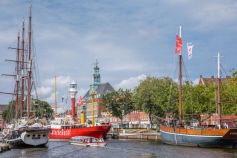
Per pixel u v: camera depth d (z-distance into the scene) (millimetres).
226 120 87375
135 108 157375
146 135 117000
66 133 111000
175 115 121000
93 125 110375
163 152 69688
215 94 103312
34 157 63812
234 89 102188
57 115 136625
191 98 113625
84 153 71062
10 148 78500
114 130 141875
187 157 61312
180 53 93500
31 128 82125
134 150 75188
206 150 72125
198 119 108562
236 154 64500
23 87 99875
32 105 111625
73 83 134875
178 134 84188
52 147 84188
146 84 136375
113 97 167000
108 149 79062
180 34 93375
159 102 126312
